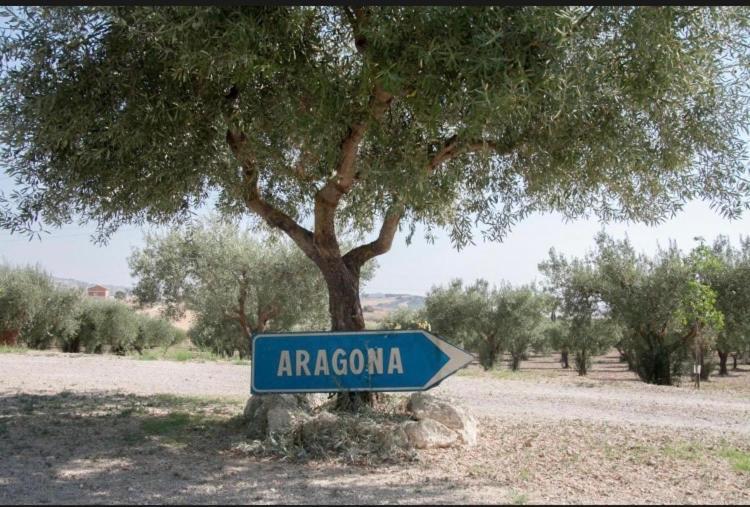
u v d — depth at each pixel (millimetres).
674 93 6426
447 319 34500
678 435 7504
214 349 29312
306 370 6258
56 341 30688
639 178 7609
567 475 5266
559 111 5391
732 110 6953
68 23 6230
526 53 5527
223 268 23500
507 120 5820
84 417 7785
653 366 21547
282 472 5180
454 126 6094
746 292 21531
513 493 4629
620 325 22281
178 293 23922
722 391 13992
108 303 31609
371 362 6172
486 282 34781
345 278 7316
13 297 26547
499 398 11273
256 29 5609
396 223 7441
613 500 4508
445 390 12406
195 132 6660
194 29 5441
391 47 5848
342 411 6598
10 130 6148
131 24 5996
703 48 6020
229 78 6422
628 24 5633
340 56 7070
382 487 4754
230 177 7363
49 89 6219
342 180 7102
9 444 6156
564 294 23953
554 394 12148
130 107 6168
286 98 6375
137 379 13047
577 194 8234
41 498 4367
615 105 6375
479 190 8539
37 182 7039
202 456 5727
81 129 6105
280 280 24000
